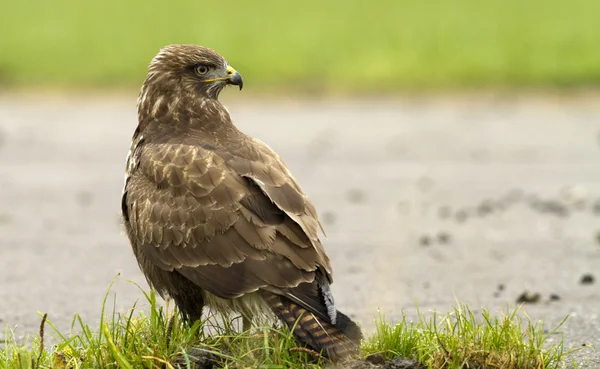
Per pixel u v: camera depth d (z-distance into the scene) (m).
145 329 8.59
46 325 10.34
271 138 21.95
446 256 13.21
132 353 8.16
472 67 29.75
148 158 8.80
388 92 27.64
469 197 16.78
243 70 29.95
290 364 7.93
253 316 8.40
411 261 12.95
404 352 8.36
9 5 45.88
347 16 42.56
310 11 44.12
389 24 40.09
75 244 14.12
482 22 40.16
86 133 22.84
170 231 8.37
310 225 8.27
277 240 8.11
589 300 11.08
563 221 15.17
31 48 34.47
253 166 8.54
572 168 18.89
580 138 21.62
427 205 16.27
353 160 19.78
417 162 19.58
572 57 31.20
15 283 12.11
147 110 9.32
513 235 14.36
